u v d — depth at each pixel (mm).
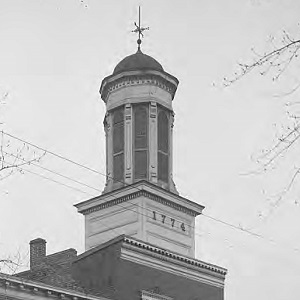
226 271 49625
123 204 48531
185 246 49188
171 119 51188
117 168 49875
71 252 48812
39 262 48531
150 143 49625
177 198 49219
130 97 50250
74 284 44219
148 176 49062
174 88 51500
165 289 45906
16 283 38656
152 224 47875
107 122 50969
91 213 49719
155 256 45969
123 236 44750
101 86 51812
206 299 48031
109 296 43688
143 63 50531
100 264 45000
